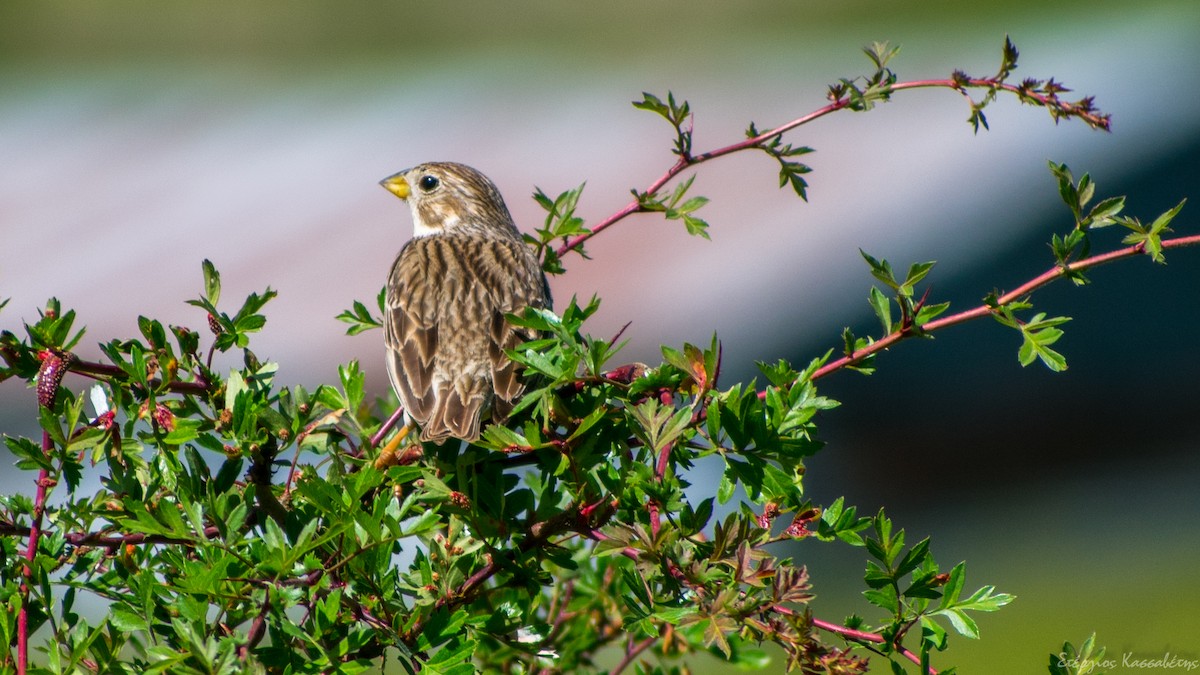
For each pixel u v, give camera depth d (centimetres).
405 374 586
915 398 1994
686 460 408
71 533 409
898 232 1842
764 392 422
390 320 612
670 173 550
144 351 420
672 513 385
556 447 416
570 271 1981
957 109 2181
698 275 1853
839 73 2595
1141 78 2016
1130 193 1969
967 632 382
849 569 1719
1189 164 1955
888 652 386
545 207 566
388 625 383
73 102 3653
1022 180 1888
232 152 2967
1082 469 2022
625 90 2795
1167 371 2011
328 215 2384
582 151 2447
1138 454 2020
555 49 3278
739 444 394
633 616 373
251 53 3700
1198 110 1909
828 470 2047
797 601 369
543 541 414
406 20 3697
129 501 370
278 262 2177
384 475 406
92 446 396
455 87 3080
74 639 375
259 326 426
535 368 412
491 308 609
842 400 1989
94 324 2156
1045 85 498
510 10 3638
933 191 1880
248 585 375
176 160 2959
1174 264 1997
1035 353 427
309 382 1845
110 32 4019
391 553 402
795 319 1798
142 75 3672
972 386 1988
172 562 387
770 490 394
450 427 521
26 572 383
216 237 2405
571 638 533
